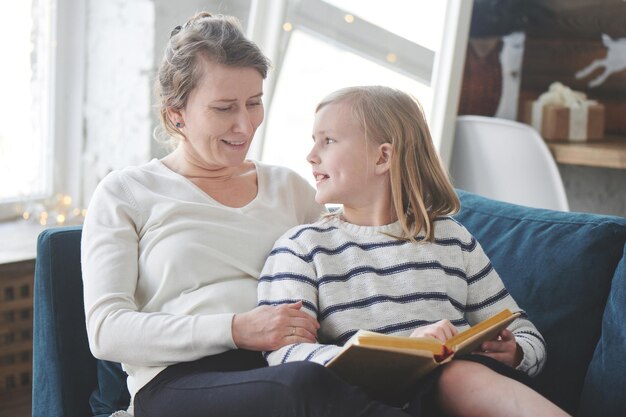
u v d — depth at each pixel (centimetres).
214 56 185
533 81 359
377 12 324
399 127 186
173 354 171
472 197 227
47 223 350
